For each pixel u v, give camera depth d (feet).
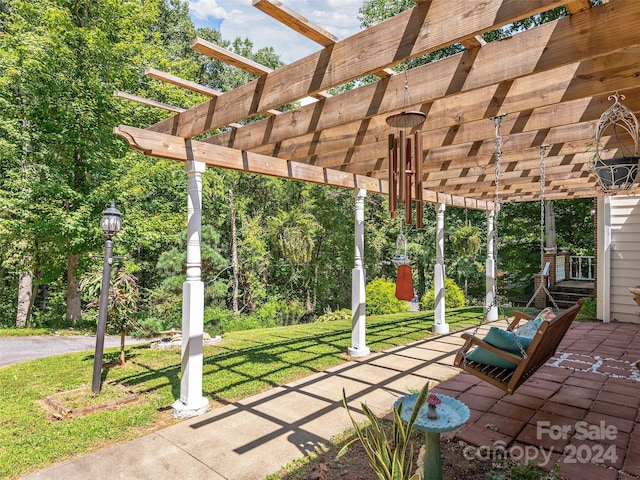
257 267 47.75
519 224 46.83
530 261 48.96
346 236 50.08
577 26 6.60
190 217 12.58
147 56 35.91
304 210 48.29
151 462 9.18
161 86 37.19
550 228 42.86
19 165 34.27
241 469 8.82
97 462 9.20
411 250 52.34
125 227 33.71
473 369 10.61
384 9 46.73
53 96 30.04
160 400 13.16
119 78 33.83
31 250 34.04
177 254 28.43
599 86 8.64
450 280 40.04
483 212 50.34
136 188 33.96
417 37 6.98
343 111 10.46
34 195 30.25
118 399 13.23
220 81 57.11
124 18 34.01
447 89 8.36
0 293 47.44
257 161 14.55
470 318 29.35
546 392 13.19
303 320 49.96
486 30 6.24
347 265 50.24
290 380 15.07
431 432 7.72
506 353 9.94
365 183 19.40
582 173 18.98
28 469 8.93
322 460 9.11
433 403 8.02
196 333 12.23
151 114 36.52
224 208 46.57
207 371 16.38
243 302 46.70
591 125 13.08
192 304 12.22
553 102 9.39
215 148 13.16
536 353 9.83
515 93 10.03
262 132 12.78
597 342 20.33
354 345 18.75
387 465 6.90
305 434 10.48
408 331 24.39
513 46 7.38
